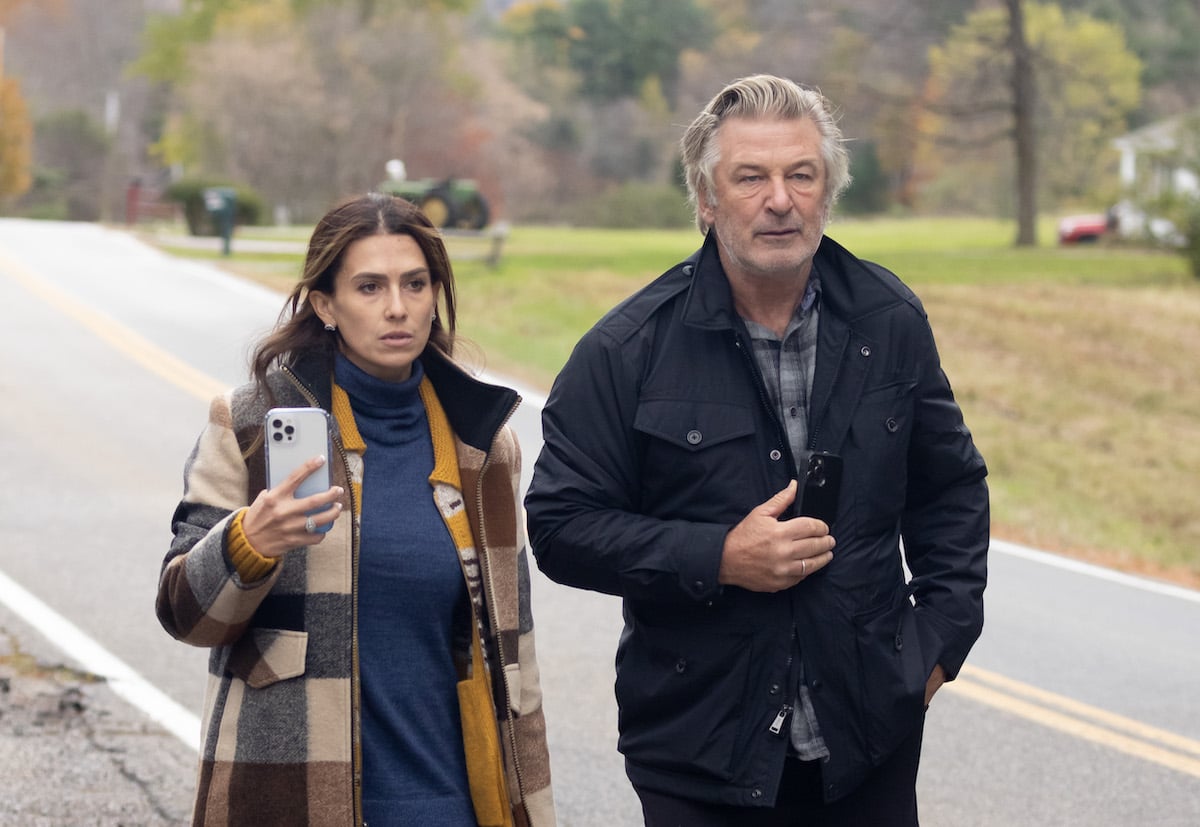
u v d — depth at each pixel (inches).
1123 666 530.6
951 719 464.1
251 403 217.9
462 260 2027.6
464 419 226.8
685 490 234.2
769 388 237.9
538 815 229.3
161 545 641.0
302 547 212.1
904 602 241.6
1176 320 1807.3
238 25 4547.2
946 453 247.1
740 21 3425.2
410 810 214.8
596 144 5152.6
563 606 575.5
